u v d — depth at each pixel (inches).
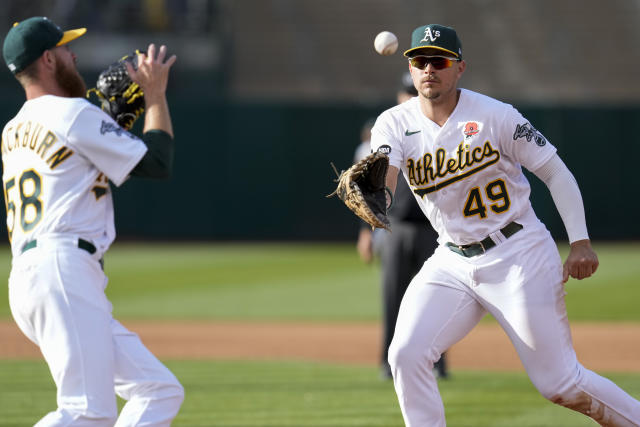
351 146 3097.9
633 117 3070.9
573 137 3073.3
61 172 470.3
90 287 467.5
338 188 532.1
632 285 1940.2
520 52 3811.5
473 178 552.7
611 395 548.7
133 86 519.8
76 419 453.1
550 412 784.9
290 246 2942.9
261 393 887.1
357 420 753.0
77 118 471.8
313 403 830.5
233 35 3806.6
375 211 524.4
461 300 565.0
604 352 1205.7
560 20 3932.1
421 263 954.1
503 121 546.6
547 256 554.3
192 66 3563.0
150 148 483.8
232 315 1610.5
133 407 494.0
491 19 3932.1
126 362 495.8
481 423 740.0
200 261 2493.8
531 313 545.0
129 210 3063.5
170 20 3759.8
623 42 3863.2
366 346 1288.1
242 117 3080.7
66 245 465.7
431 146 558.6
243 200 3088.1
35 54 485.7
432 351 552.1
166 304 1739.7
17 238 475.5
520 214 557.6
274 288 1959.9
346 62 3764.8
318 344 1306.6
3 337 1359.5
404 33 3868.1
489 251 555.5
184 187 3078.2
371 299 1801.2
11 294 477.1
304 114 3090.6
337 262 2456.9
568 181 555.8
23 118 484.7
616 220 3083.2
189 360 1147.9
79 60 3459.6
